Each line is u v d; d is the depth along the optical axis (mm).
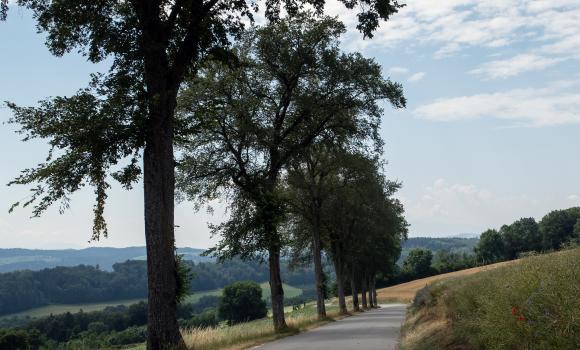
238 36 17672
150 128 15672
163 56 16000
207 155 27266
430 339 11609
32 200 15797
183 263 19281
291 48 26797
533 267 7371
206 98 25500
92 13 15625
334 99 27484
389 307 73625
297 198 39281
